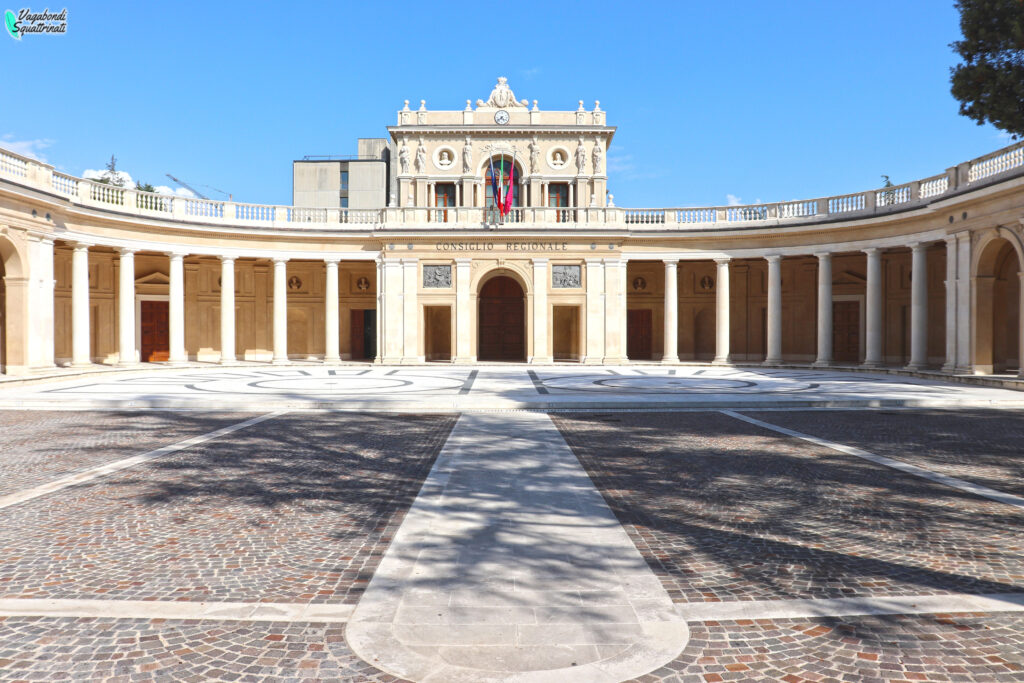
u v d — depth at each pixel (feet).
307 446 41.37
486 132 145.69
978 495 29.27
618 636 16.22
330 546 22.81
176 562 21.25
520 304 146.00
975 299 85.71
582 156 146.00
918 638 16.22
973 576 20.08
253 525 25.14
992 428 48.96
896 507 27.40
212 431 47.44
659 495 29.17
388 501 28.45
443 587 18.99
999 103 56.90
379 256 128.26
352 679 14.37
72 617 17.30
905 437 44.88
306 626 16.81
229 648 15.71
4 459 37.27
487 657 15.23
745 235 120.88
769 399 63.31
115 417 55.21
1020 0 55.21
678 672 14.66
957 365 89.15
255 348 138.72
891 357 124.36
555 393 69.67
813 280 132.05
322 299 143.43
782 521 25.46
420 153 146.10
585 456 37.96
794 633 16.46
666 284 126.41
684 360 143.43
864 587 19.22
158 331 131.13
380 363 126.21
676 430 47.96
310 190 264.31
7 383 78.13
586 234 125.29
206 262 134.41
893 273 124.16
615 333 125.70
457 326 126.82
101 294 122.11
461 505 27.25
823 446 41.37
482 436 44.70
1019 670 14.76
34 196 86.28
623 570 20.30
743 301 138.92
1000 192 79.00
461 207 129.29
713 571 20.39
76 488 30.66
